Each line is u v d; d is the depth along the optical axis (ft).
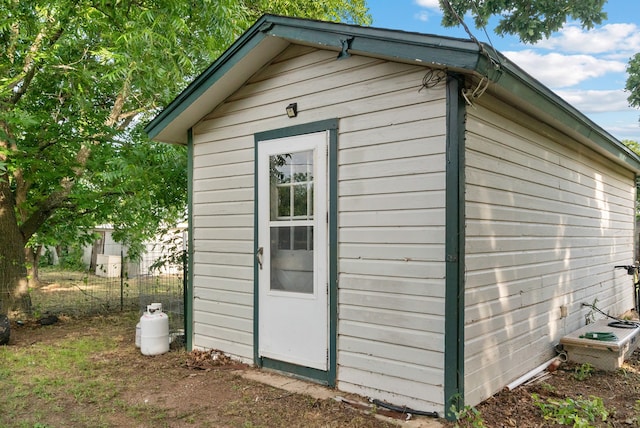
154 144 24.49
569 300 17.11
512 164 12.94
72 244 32.94
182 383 13.39
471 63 9.59
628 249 25.61
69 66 21.62
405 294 11.30
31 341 18.65
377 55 11.40
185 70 25.26
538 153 14.61
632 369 15.23
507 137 12.69
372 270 11.94
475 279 11.09
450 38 9.75
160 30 21.86
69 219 27.53
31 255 33.65
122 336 19.52
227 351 15.69
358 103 12.42
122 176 22.76
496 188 12.07
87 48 22.84
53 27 21.67
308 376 13.35
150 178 23.75
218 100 15.92
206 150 16.62
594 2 27.78
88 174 26.12
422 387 10.95
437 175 10.83
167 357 16.12
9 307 22.58
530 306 14.05
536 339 14.43
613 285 22.66
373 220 11.96
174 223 28.07
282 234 14.08
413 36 10.39
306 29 12.52
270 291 14.30
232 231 15.66
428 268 10.92
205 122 16.66
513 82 10.99
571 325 17.22
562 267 16.52
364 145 12.23
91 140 23.90
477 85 10.64
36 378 13.74
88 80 22.49
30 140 23.25
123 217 26.63
